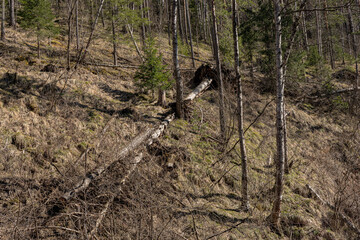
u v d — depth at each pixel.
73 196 5.93
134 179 6.77
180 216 6.98
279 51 7.43
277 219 7.81
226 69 15.77
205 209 7.57
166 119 11.29
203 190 8.61
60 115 9.65
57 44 17.81
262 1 16.72
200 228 6.92
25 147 7.64
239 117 8.55
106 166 7.05
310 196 9.84
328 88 18.30
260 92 17.08
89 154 8.16
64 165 7.45
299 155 12.66
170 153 9.38
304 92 18.31
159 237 5.51
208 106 13.74
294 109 16.31
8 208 5.77
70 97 10.87
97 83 12.90
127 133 9.88
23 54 14.03
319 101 17.89
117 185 6.64
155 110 12.02
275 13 7.45
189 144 10.41
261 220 7.84
